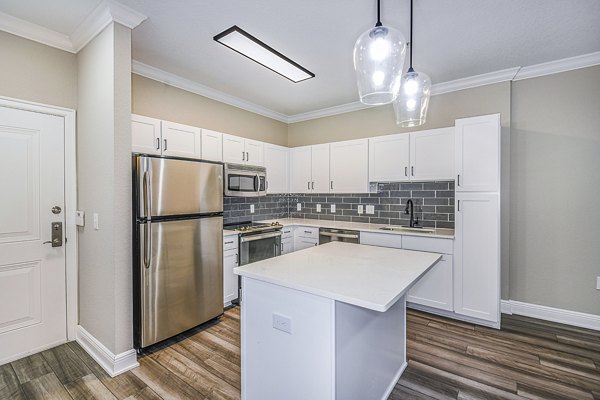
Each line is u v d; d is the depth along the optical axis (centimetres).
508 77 301
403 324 211
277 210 474
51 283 237
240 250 329
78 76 244
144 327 223
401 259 194
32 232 228
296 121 476
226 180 332
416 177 334
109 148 206
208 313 272
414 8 202
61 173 240
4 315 217
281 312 150
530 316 298
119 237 206
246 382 166
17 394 183
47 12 203
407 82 180
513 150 304
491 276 271
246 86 347
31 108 223
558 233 286
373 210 405
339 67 296
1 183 214
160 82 310
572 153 279
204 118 355
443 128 317
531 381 196
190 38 243
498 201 267
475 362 218
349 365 144
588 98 272
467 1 195
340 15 212
